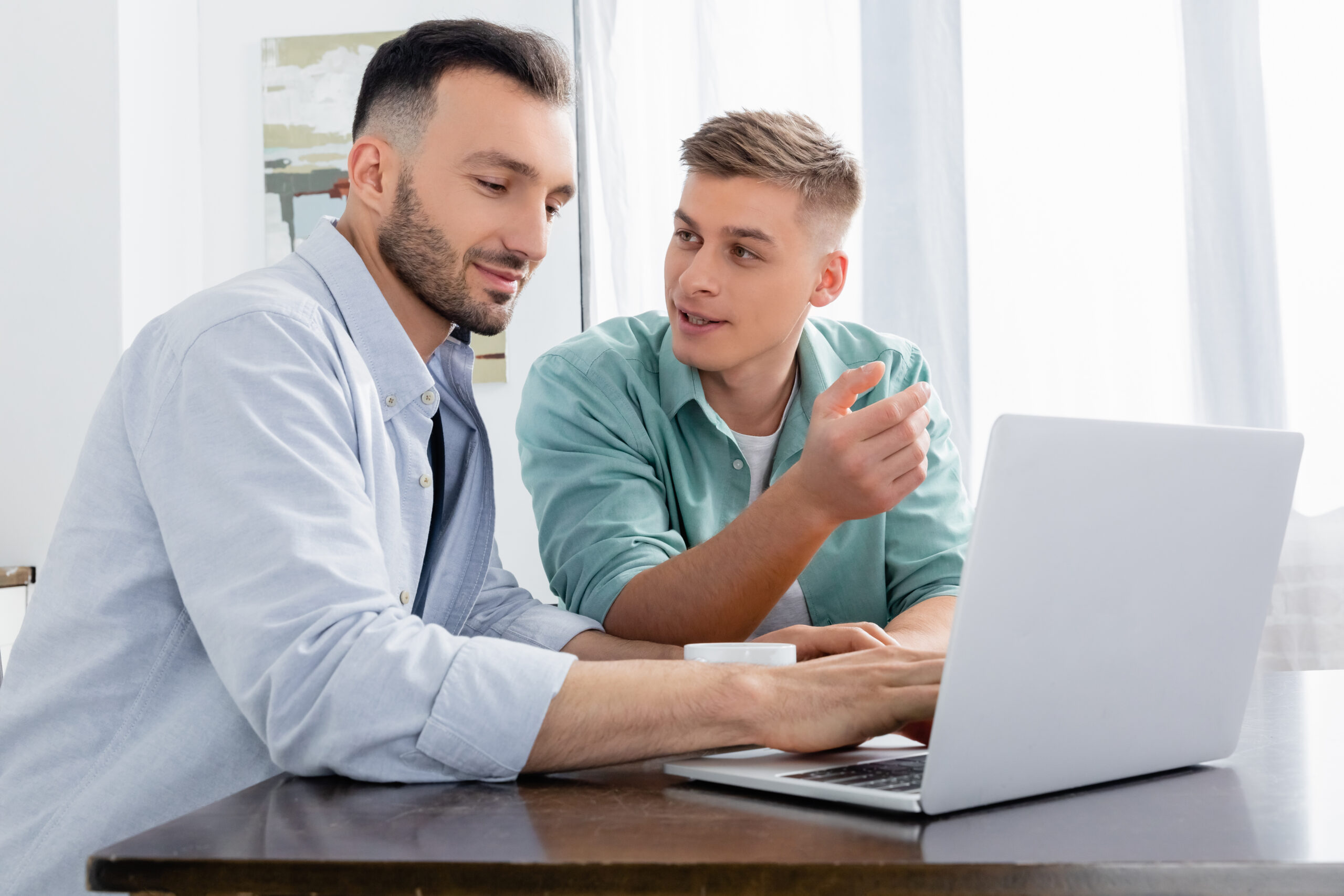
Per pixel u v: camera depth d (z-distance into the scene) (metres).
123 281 2.50
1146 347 2.43
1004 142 2.50
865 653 0.72
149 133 2.61
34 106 2.53
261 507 0.72
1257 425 2.33
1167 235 2.43
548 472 1.45
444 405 1.09
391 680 0.67
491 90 0.97
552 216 1.04
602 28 2.60
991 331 2.48
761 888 0.47
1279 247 2.36
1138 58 2.45
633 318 1.63
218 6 2.77
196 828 0.55
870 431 1.09
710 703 0.68
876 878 0.46
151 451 0.78
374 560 0.75
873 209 2.51
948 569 1.50
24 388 2.52
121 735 0.82
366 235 1.02
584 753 0.68
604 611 1.27
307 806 0.61
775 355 1.45
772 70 2.56
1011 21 2.50
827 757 0.70
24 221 2.53
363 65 2.72
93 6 2.52
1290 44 2.36
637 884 0.47
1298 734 0.83
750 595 1.18
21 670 0.85
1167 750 0.68
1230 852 0.49
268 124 2.74
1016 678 0.58
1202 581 0.67
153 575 0.82
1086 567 0.60
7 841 0.80
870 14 2.53
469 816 0.57
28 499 2.50
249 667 0.70
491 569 1.19
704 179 1.34
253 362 0.79
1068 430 0.58
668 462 1.48
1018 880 0.46
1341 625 2.27
